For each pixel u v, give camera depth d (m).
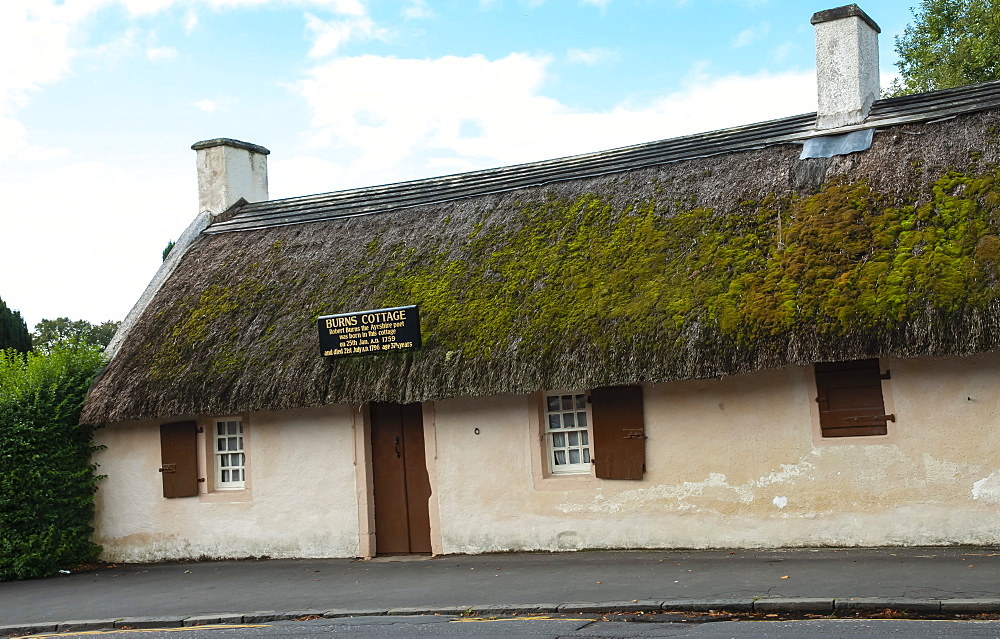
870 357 9.91
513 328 12.03
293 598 10.47
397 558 12.84
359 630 8.69
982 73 26.98
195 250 16.44
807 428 10.84
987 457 10.04
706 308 10.95
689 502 11.38
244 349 13.68
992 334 9.33
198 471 14.09
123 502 14.45
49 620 10.37
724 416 11.25
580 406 12.27
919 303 9.75
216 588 11.58
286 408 13.14
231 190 17.69
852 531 10.59
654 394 11.62
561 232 13.22
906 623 7.32
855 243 10.75
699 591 8.86
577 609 8.70
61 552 13.81
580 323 11.59
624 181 13.72
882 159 11.87
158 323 14.90
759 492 11.05
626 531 11.71
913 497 10.34
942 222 10.45
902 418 10.42
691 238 12.04
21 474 13.59
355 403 12.88
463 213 14.55
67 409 14.16
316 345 13.23
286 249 15.49
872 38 13.70
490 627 8.34
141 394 13.69
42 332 36.16
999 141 11.20
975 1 28.16
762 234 11.59
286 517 13.54
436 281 13.38
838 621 7.58
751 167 12.86
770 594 8.42
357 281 14.03
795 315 10.35
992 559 9.30
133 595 11.52
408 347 12.47
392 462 13.20
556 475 12.25
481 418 12.57
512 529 12.31
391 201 15.83
